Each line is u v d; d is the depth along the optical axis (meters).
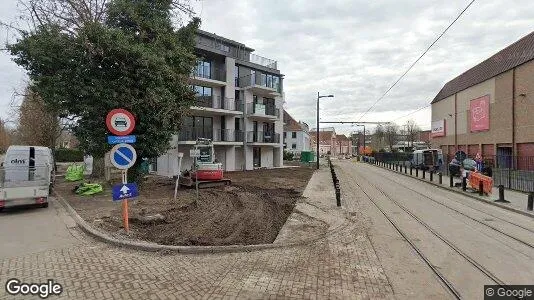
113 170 27.91
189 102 16.59
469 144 38.56
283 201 14.91
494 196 15.88
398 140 97.44
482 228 9.75
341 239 8.49
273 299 4.86
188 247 7.13
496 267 6.42
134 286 5.22
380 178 28.00
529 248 7.69
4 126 63.69
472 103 37.50
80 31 13.38
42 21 15.40
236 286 5.30
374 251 7.45
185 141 28.67
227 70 33.72
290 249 7.53
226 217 11.15
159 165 29.98
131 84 13.64
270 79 39.59
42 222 9.64
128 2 14.68
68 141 61.22
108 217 10.16
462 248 7.68
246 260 6.63
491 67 34.38
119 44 12.82
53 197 14.96
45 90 13.52
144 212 11.10
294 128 77.31
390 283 5.61
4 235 8.17
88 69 13.45
